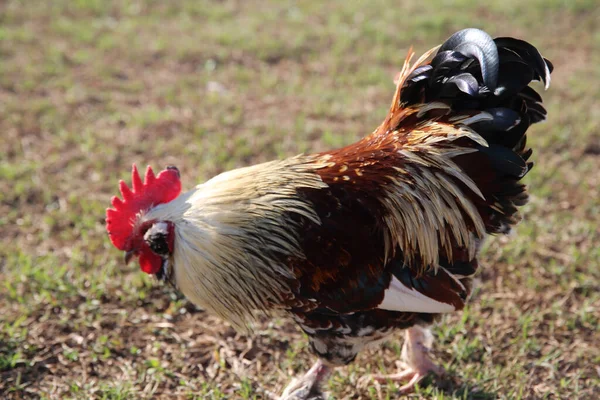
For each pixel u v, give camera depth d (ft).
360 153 4.75
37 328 5.29
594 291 5.54
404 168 4.71
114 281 5.55
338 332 4.73
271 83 7.89
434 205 4.70
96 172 6.42
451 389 5.05
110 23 9.61
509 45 4.69
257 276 4.61
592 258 5.72
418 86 4.79
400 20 9.77
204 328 5.34
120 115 7.11
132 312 5.41
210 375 5.11
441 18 9.64
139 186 4.79
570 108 7.38
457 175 4.69
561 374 5.12
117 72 8.13
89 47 8.80
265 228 4.59
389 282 4.67
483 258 5.74
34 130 6.86
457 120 4.72
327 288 4.63
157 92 7.68
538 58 4.64
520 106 4.71
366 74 8.18
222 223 4.60
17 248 5.80
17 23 9.43
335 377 5.10
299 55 8.75
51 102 7.38
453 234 4.73
